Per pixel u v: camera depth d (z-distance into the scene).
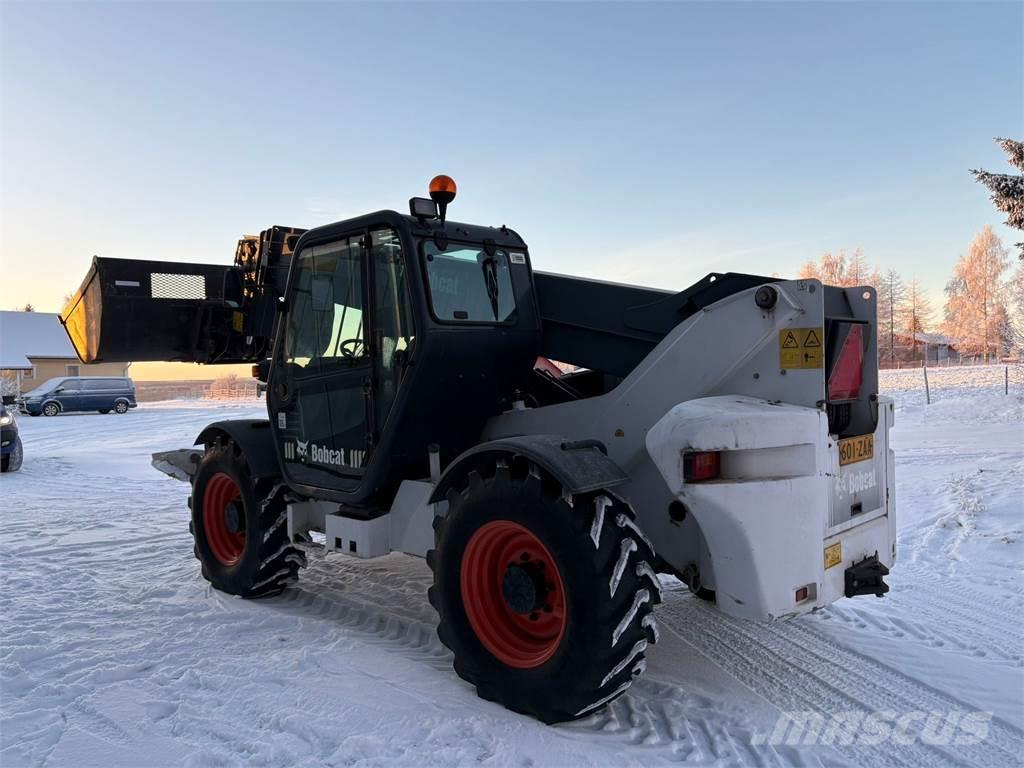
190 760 2.76
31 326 41.12
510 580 3.22
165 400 38.16
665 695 3.33
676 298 3.73
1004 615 4.41
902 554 5.82
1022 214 15.84
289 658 3.75
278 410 4.64
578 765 2.72
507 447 3.13
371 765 2.71
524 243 4.29
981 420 15.38
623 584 2.90
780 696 3.32
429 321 3.67
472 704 3.23
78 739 2.93
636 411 3.59
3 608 4.63
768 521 2.96
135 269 5.28
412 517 3.89
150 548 6.39
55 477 11.43
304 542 4.55
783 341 3.23
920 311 56.62
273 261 5.38
